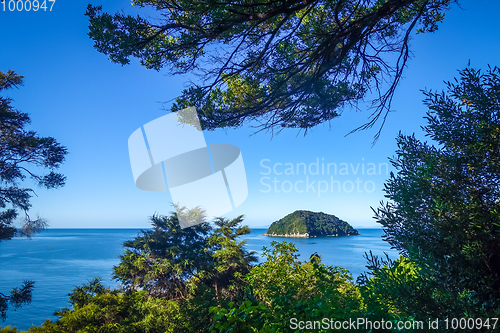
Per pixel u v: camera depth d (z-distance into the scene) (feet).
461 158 5.68
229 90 12.87
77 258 215.10
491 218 5.26
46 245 354.13
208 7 9.20
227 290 39.81
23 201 35.04
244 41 11.66
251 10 9.79
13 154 35.65
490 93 5.61
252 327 8.06
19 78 35.14
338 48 12.50
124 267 44.39
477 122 5.86
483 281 5.01
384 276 5.89
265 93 12.60
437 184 5.72
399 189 5.89
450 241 5.31
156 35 11.08
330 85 13.57
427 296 5.17
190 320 15.64
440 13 12.89
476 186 5.55
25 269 162.50
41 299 101.30
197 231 45.75
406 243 5.72
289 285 10.69
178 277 41.81
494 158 5.47
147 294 40.88
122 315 39.24
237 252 41.73
